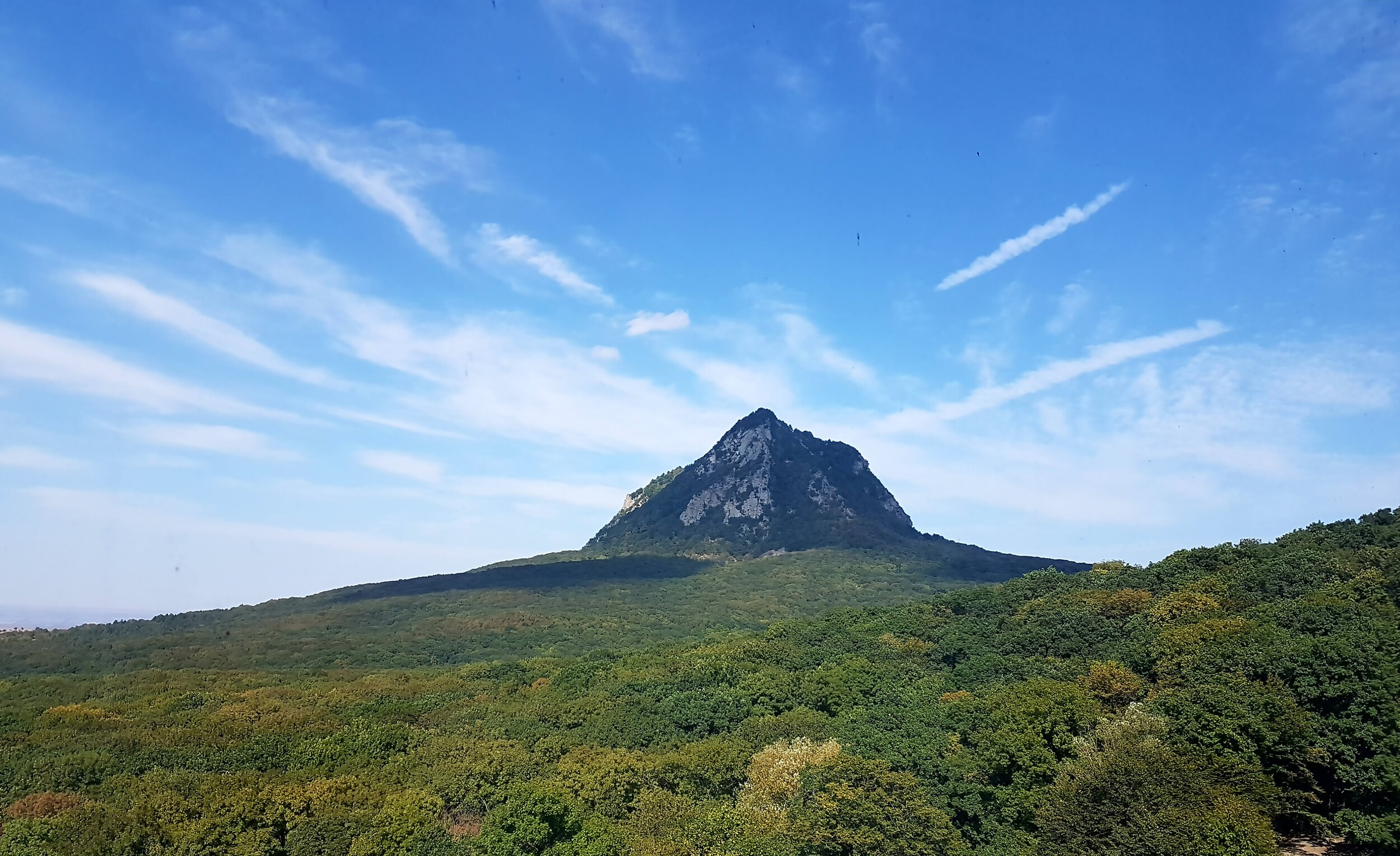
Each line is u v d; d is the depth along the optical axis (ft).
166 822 195.83
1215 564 312.71
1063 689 220.84
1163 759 170.81
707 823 193.36
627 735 263.08
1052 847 165.07
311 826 195.21
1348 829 163.53
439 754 244.63
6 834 189.06
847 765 189.06
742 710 277.03
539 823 182.39
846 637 355.36
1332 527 319.06
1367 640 195.62
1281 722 177.58
